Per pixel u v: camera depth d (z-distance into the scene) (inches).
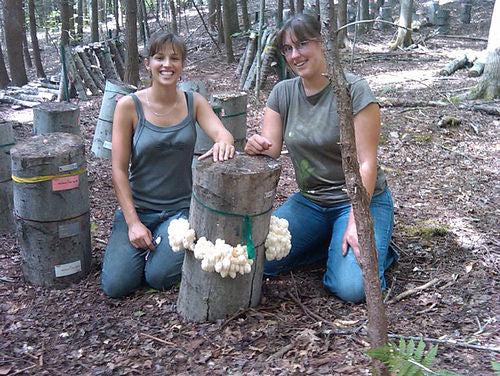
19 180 119.6
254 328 104.5
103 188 195.6
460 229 149.3
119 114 122.0
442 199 174.6
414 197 177.2
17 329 109.4
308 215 128.0
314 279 127.0
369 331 65.9
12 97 359.6
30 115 326.0
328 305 113.2
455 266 128.6
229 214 100.3
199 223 103.4
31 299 121.7
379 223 121.2
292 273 130.3
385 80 398.9
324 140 118.1
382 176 127.5
